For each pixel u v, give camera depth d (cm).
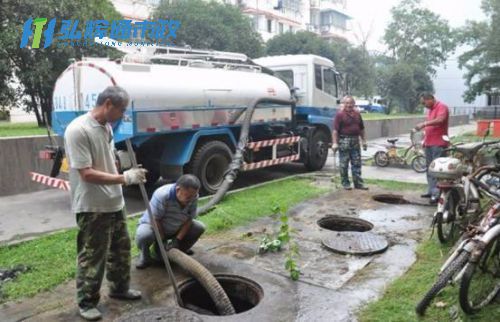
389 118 2116
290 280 406
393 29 4297
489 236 334
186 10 2158
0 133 972
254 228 567
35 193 800
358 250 475
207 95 757
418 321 331
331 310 351
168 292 382
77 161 306
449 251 475
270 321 334
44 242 509
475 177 486
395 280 405
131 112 642
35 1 1228
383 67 3984
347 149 788
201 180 754
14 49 1220
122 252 355
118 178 317
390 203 732
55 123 745
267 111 887
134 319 326
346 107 779
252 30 2434
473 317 337
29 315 344
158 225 418
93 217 324
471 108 4278
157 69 710
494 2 2812
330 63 1075
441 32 4203
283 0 4497
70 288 392
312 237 530
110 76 643
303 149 998
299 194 750
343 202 702
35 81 1280
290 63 1036
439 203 500
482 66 2994
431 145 689
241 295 414
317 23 5225
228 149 796
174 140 743
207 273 390
